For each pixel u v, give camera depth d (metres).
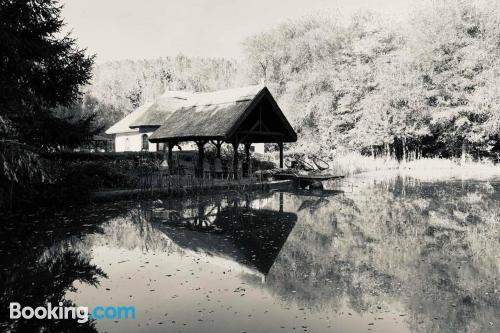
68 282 6.83
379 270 7.39
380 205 15.44
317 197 18.19
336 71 49.16
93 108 86.44
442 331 5.05
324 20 52.75
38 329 5.17
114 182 18.94
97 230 10.81
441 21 41.50
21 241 9.59
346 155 42.25
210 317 5.49
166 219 12.51
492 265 7.61
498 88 37.59
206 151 32.09
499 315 5.48
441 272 7.26
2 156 11.81
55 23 15.17
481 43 39.53
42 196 14.23
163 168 27.42
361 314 5.55
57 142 15.39
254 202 16.52
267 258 8.19
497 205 15.09
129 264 7.80
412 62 42.94
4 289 6.54
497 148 42.88
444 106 40.84
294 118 48.53
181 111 26.89
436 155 45.50
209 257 8.28
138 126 38.25
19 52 13.95
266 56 52.78
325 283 6.75
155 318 5.46
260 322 5.33
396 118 41.81
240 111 22.25
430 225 11.43
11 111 12.52
